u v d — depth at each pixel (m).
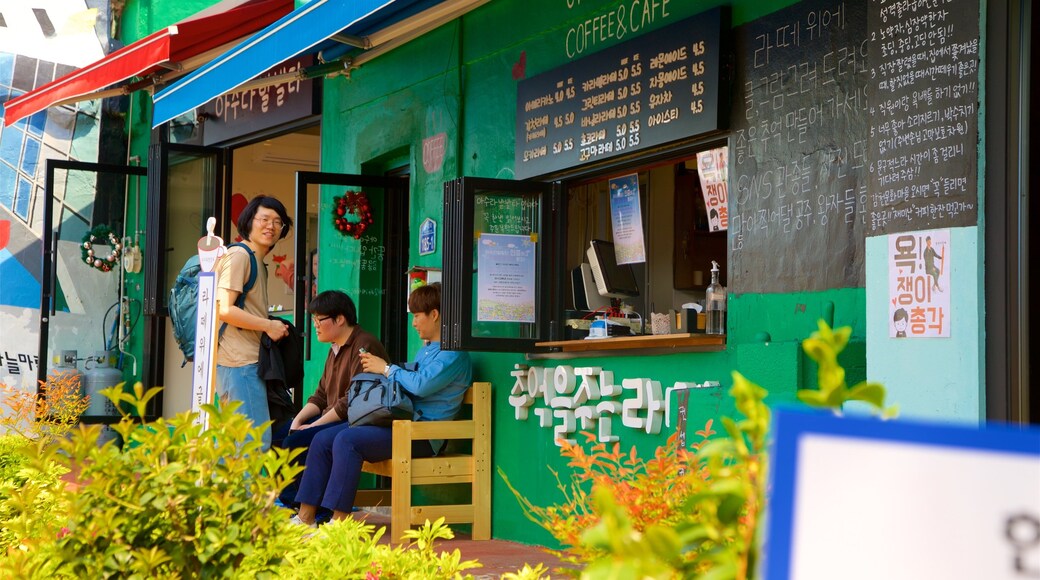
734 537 1.74
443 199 7.13
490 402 7.02
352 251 8.64
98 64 8.61
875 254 4.30
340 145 8.85
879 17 4.34
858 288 4.66
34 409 9.70
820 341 1.62
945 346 4.02
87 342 11.22
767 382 4.84
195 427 2.84
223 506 2.75
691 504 1.81
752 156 5.28
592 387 6.19
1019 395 3.89
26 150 12.00
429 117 7.75
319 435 6.72
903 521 1.15
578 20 6.40
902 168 4.22
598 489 1.64
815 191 4.90
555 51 6.59
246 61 6.71
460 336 6.60
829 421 1.19
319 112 9.16
